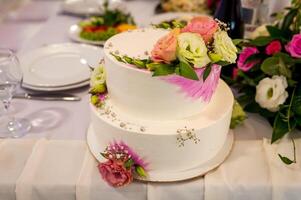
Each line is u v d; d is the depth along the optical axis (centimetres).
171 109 67
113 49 72
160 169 69
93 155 74
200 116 70
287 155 76
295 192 68
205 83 67
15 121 87
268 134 83
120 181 66
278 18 100
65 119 88
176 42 61
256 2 111
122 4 156
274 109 83
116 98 71
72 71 104
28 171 71
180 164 69
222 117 70
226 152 75
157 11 157
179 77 63
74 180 70
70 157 75
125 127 66
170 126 67
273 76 84
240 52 84
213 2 149
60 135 82
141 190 69
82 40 127
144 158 67
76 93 99
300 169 72
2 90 81
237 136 82
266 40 89
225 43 64
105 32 126
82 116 89
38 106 93
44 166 73
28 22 199
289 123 79
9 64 81
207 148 70
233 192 69
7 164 73
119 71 66
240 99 92
